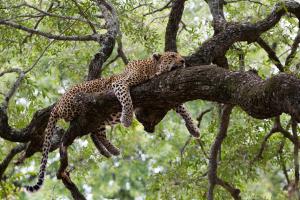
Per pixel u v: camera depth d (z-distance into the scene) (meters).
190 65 9.86
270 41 13.67
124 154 20.42
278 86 6.64
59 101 10.12
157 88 8.58
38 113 10.50
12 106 13.60
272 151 13.54
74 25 13.18
